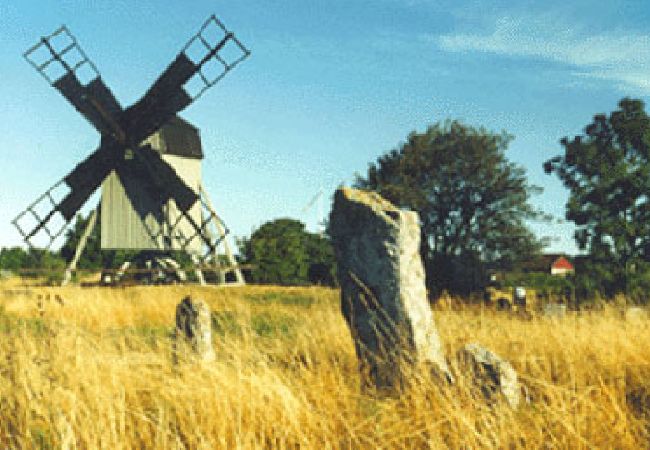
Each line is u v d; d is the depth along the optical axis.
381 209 7.76
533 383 7.19
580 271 50.41
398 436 5.45
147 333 10.91
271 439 5.42
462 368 6.67
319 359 7.73
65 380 6.53
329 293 28.52
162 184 37.16
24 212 37.03
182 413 5.92
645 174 52.22
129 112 37.88
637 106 53.81
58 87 37.00
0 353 7.13
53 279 37.56
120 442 5.48
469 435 5.27
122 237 37.59
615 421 5.91
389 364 7.32
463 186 56.34
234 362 6.79
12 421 5.98
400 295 7.50
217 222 39.62
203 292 25.89
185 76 36.84
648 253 51.03
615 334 9.38
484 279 50.47
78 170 37.62
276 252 40.22
